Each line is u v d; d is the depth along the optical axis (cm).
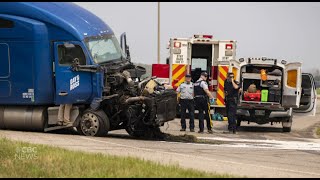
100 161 3972
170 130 7556
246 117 8088
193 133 7150
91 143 5253
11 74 6109
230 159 4719
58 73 6106
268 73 8138
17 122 6200
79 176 3541
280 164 4619
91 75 6053
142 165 3866
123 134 6756
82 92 6072
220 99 9625
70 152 4338
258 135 7350
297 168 4441
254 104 7988
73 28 6069
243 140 6462
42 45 6050
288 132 8100
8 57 6100
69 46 6062
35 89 6075
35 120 6144
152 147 5244
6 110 6234
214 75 9744
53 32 6097
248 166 4312
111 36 6469
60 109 6162
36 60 6041
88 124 6056
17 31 6047
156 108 5950
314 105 8581
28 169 3747
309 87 8594
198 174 3622
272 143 6272
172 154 4759
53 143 5081
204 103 7231
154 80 6234
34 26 6009
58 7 6250
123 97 6106
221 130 7875
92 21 6359
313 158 5138
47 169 3738
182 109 7344
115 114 6166
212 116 9669
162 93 6022
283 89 7975
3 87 6144
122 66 6269
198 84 7225
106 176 3531
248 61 8000
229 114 7412
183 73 10025
